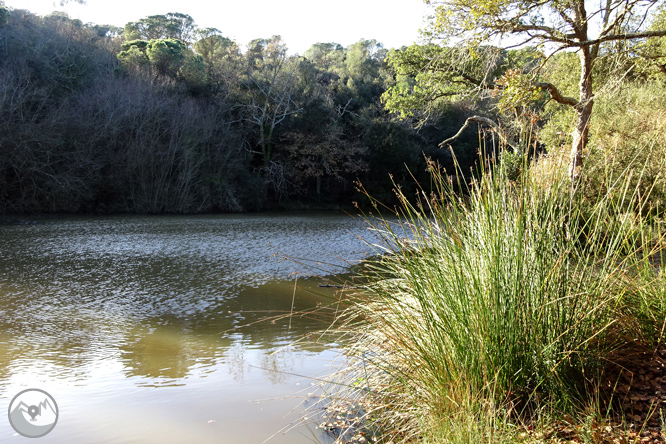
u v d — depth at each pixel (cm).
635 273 353
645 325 334
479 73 1486
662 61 1062
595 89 1237
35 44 3203
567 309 312
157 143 3191
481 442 247
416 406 314
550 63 1396
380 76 4728
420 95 1898
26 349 618
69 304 868
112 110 3072
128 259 1362
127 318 780
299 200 4094
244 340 655
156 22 5256
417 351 328
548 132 1539
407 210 360
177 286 1033
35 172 2773
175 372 532
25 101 2788
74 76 3222
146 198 3148
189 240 1803
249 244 1702
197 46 4906
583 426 262
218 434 376
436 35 1045
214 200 3466
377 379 372
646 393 295
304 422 387
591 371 310
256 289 1006
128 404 443
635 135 832
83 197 2948
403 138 3950
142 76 3547
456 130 4066
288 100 4031
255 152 4006
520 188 340
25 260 1310
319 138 4088
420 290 333
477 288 311
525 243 322
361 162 3956
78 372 538
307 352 589
